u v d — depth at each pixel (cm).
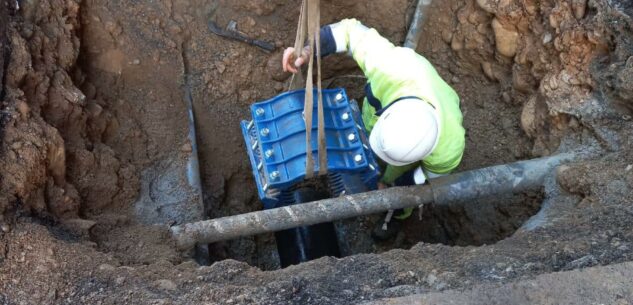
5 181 244
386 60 295
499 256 242
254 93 397
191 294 228
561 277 219
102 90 340
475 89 390
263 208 390
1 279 227
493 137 375
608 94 306
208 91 383
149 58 362
